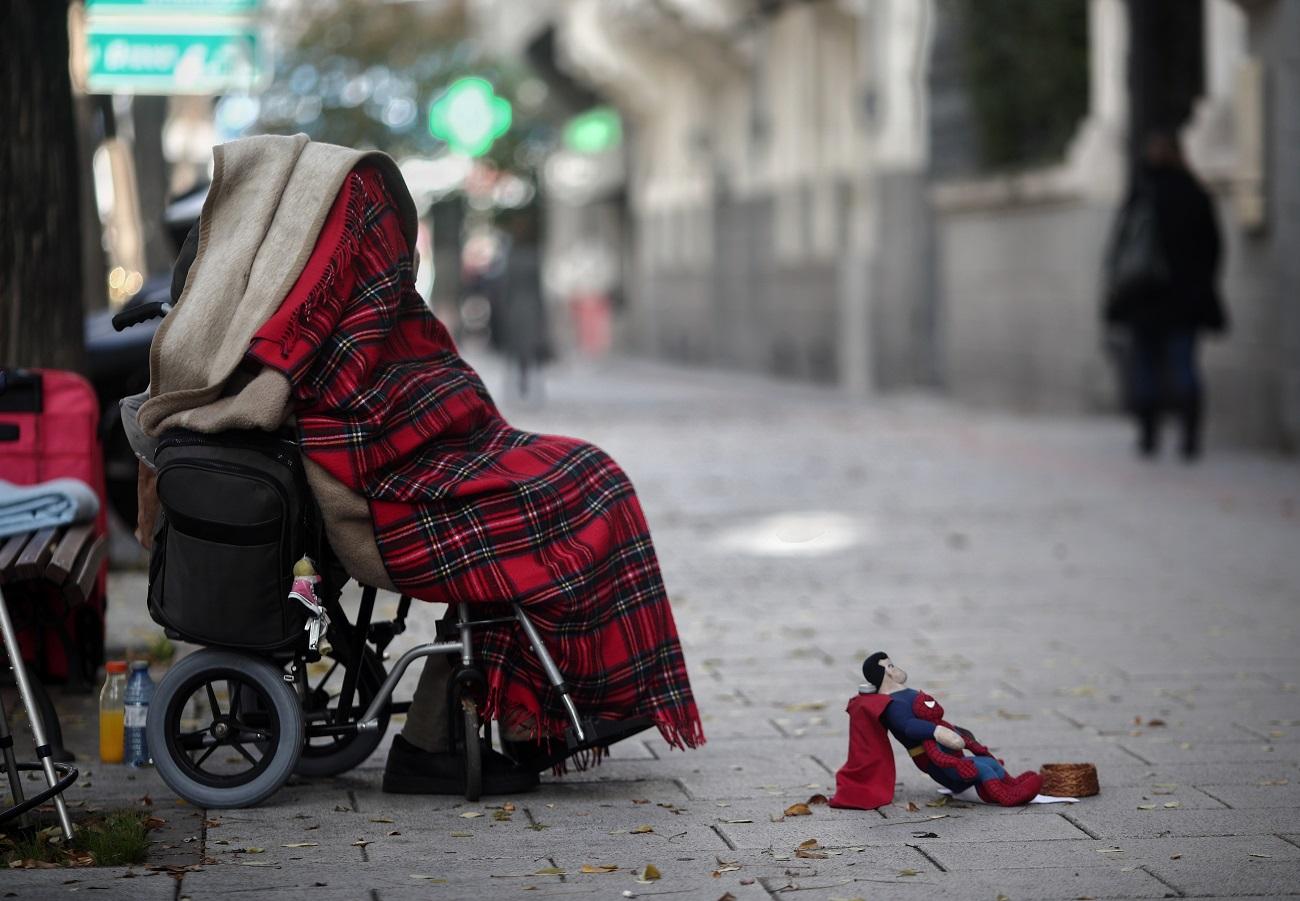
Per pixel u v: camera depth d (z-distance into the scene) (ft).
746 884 15.62
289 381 17.40
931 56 76.43
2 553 19.83
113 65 41.68
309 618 17.66
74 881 15.66
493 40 136.05
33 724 16.89
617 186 135.33
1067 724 21.84
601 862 16.35
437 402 18.25
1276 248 50.62
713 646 26.78
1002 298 66.95
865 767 18.24
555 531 18.17
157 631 27.07
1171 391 49.55
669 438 60.13
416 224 18.86
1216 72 54.08
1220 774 19.43
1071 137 64.08
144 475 18.48
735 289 104.17
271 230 17.94
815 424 65.26
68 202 26.30
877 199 78.48
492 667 18.24
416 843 16.98
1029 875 15.84
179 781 18.06
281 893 15.39
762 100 98.27
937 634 27.61
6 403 22.39
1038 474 47.91
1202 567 33.50
